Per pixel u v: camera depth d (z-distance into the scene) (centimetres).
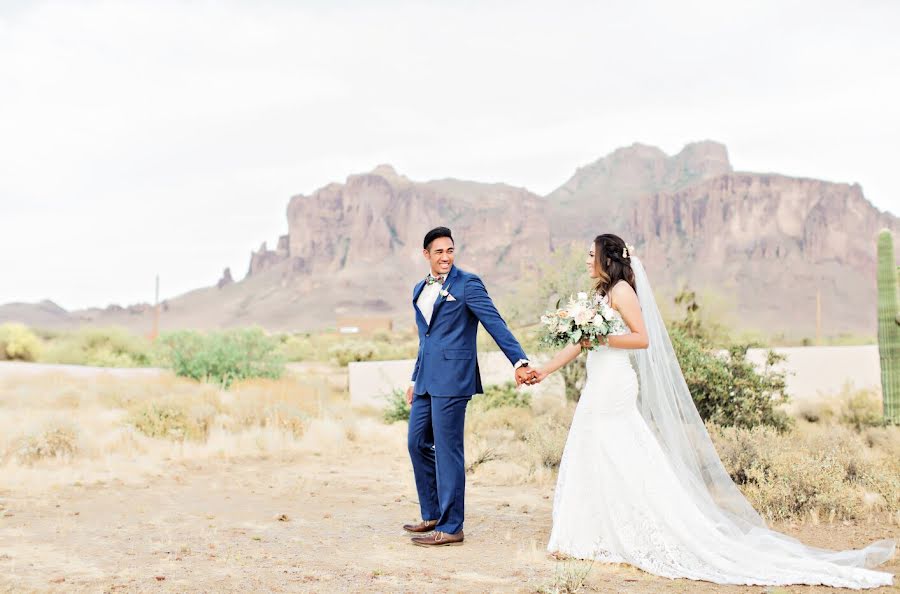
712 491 570
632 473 527
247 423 1305
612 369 544
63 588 444
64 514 674
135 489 812
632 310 547
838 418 1396
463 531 621
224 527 629
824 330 19762
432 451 610
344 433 1274
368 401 1928
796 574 480
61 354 3341
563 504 547
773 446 781
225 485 852
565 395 1518
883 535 600
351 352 3981
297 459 1066
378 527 636
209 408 1309
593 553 530
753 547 521
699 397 1078
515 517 681
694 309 1559
